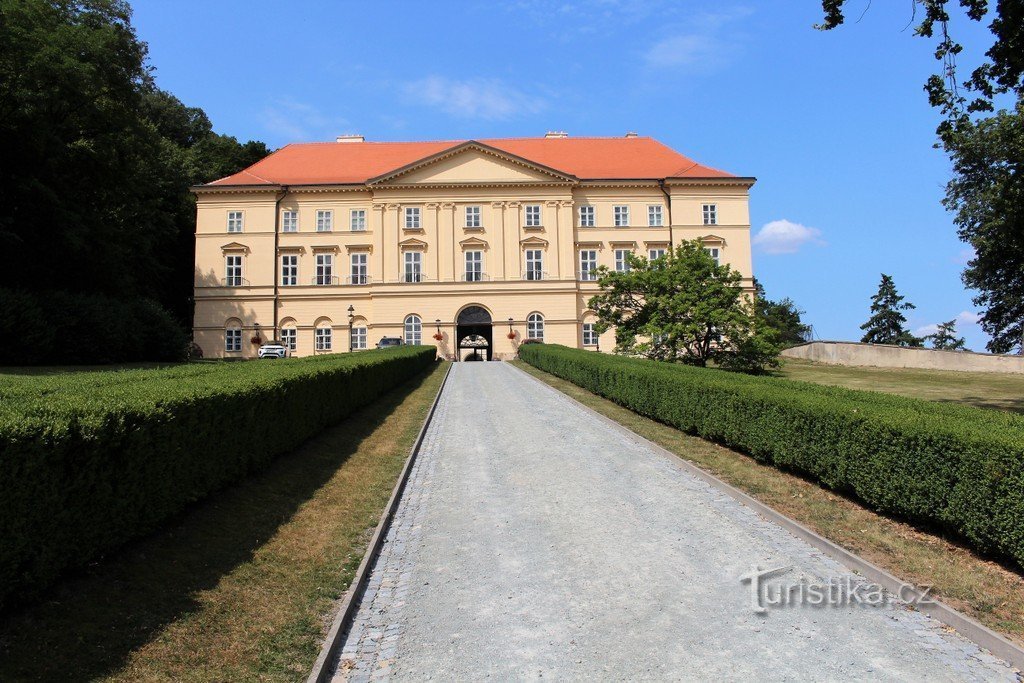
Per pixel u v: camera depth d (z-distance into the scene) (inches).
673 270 1175.0
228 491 392.5
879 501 374.9
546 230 2305.6
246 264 2263.8
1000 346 1857.8
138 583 263.4
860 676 221.0
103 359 1451.8
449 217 2290.8
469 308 2278.5
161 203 2214.6
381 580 316.2
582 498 445.4
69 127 1439.5
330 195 2303.2
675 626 259.9
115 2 1557.6
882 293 3417.8
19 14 1272.1
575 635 254.2
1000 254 1114.7
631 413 801.6
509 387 1195.3
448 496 462.9
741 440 537.3
